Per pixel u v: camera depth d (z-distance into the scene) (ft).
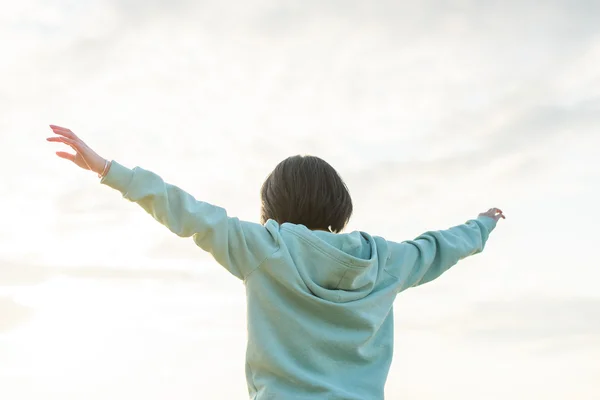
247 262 9.52
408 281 10.53
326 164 10.55
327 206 10.28
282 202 10.30
